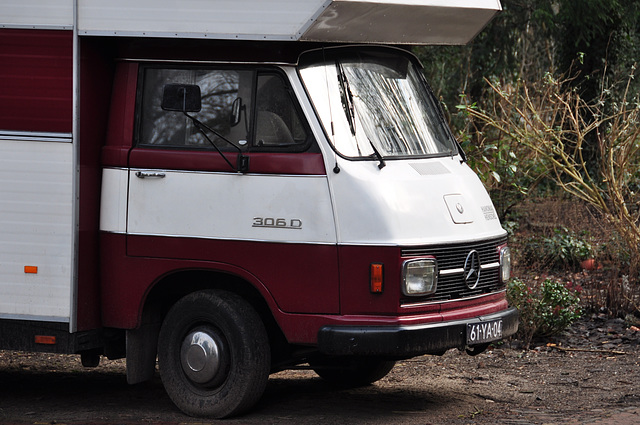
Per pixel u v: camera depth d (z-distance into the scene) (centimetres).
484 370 906
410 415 743
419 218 697
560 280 1220
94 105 739
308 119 695
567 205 1476
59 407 785
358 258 679
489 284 757
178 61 730
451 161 776
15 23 735
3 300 748
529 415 738
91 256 743
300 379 895
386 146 726
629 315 1068
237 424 713
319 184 688
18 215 741
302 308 693
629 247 1238
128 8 714
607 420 710
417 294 685
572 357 952
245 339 712
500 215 1366
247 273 704
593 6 1603
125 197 734
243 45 712
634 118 1348
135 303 734
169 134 731
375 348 674
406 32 750
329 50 727
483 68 1855
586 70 1681
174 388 738
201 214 714
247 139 709
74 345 735
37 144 735
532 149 1347
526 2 1822
